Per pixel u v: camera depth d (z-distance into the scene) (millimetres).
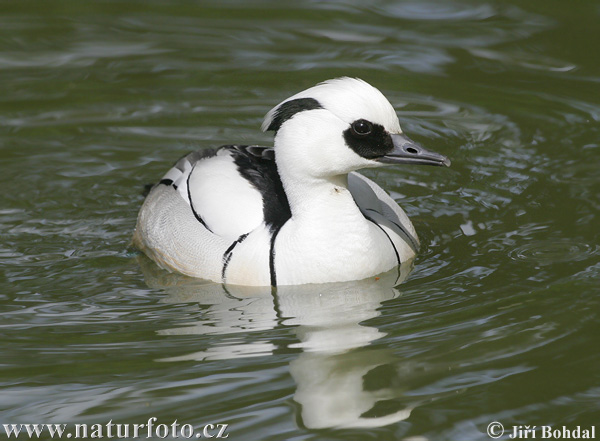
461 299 11062
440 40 19062
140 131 16219
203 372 9570
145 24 20203
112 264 12641
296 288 11633
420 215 13672
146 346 10148
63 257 12734
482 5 20562
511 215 13422
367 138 10938
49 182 14734
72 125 16344
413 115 16484
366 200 12500
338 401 9000
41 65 18359
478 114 16516
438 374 9438
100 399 9094
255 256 11688
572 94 17031
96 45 19234
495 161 15078
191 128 16328
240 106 16969
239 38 19438
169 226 12633
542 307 10680
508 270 11766
